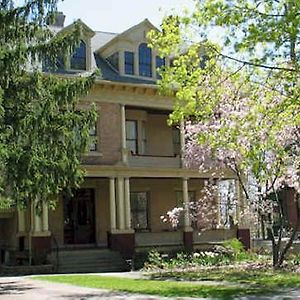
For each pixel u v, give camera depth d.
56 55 20.00
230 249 26.50
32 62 19.67
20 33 19.22
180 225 33.56
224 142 15.77
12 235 29.81
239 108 20.00
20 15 19.23
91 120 20.08
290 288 15.24
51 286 17.77
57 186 19.36
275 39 13.16
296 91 14.05
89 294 14.98
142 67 32.31
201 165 26.98
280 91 16.31
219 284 16.77
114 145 30.97
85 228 31.78
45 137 18.75
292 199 37.91
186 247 31.50
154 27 32.62
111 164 30.70
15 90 18.84
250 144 16.72
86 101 30.20
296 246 29.77
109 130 30.92
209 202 30.34
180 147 33.03
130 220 31.86
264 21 13.31
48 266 26.27
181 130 31.11
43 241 27.94
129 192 32.50
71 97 19.50
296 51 13.54
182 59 15.59
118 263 28.16
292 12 12.63
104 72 31.41
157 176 31.86
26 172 17.95
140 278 19.64
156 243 31.17
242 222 30.19
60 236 30.89
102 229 31.98
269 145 15.20
